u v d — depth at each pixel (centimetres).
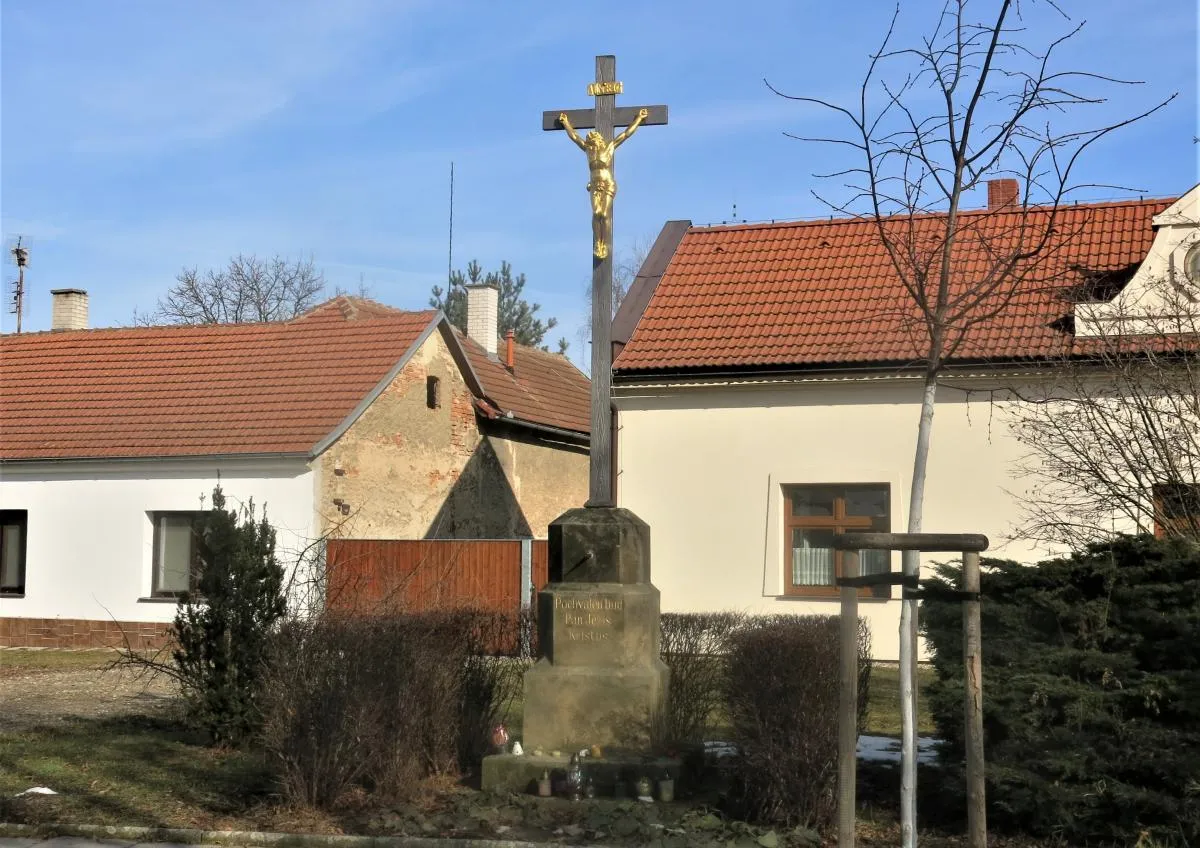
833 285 2005
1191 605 740
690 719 986
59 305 3142
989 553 1738
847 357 1814
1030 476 1719
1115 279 1794
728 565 1881
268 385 2345
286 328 2548
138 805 868
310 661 869
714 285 2077
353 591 1078
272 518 2127
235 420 2247
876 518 1841
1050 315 1748
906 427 1809
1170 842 704
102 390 2455
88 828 797
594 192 976
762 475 1878
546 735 903
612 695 898
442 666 927
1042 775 739
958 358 1734
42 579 2269
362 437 2252
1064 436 1146
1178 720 724
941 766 809
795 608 1844
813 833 750
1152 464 1075
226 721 1080
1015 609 780
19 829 800
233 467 2164
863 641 1019
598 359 966
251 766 1002
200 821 823
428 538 2455
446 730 926
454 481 2566
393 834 779
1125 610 757
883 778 910
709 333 1953
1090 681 752
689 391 1917
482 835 773
